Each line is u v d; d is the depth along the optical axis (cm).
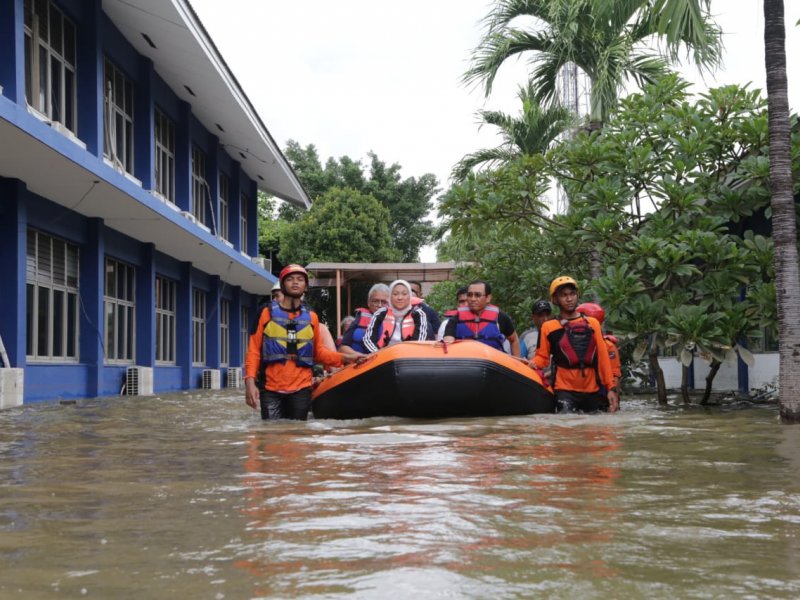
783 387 668
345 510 269
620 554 207
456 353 718
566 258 1259
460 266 1712
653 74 1583
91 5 1339
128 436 576
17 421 748
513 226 1210
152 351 1688
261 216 4472
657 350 959
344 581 183
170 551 213
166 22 1436
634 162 1002
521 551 210
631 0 1070
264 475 356
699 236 920
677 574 188
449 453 437
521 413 758
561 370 793
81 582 184
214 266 2144
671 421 672
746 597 170
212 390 1912
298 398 733
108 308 1532
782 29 712
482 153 2017
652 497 291
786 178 704
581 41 1592
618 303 921
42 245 1255
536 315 866
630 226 1057
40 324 1248
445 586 179
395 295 812
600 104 1552
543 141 1978
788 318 676
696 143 983
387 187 4728
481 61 1736
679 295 932
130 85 1612
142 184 1633
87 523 252
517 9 1705
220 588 179
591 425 630
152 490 317
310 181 4678
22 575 191
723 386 1416
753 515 258
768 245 931
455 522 247
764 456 420
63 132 1162
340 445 486
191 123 1983
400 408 710
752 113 998
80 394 1347
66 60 1304
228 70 1725
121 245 1563
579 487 315
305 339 739
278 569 194
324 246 3931
